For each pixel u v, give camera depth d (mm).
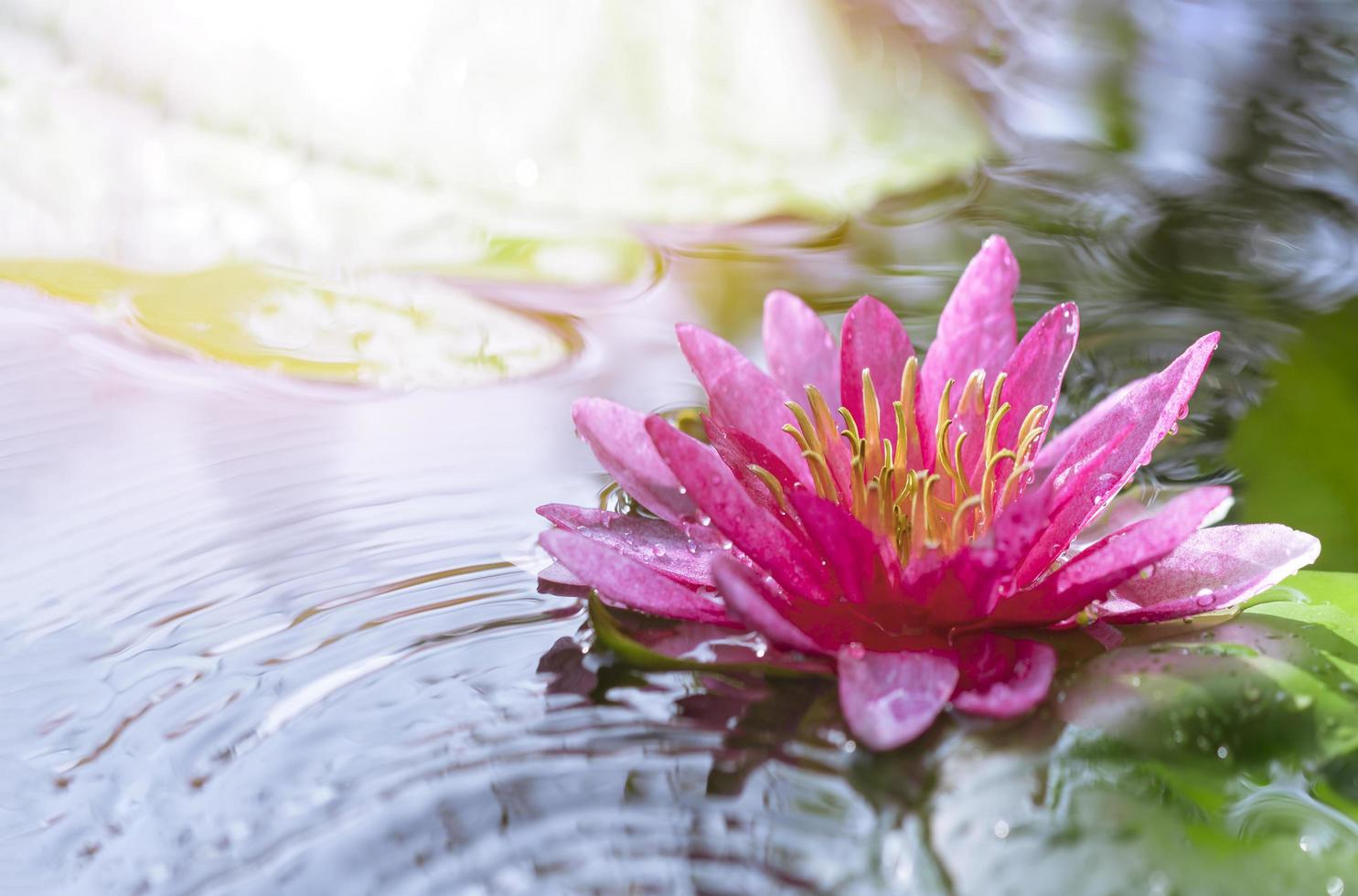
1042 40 1298
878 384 666
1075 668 631
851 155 1010
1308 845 598
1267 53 1256
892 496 646
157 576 661
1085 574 626
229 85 907
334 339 766
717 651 639
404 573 663
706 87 1027
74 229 803
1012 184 990
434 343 768
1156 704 621
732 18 1092
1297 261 826
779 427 664
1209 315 785
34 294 774
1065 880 593
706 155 967
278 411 729
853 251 876
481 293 800
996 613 635
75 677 633
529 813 605
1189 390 632
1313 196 944
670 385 747
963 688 623
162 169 849
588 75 990
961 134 1067
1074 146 1059
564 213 880
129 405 728
